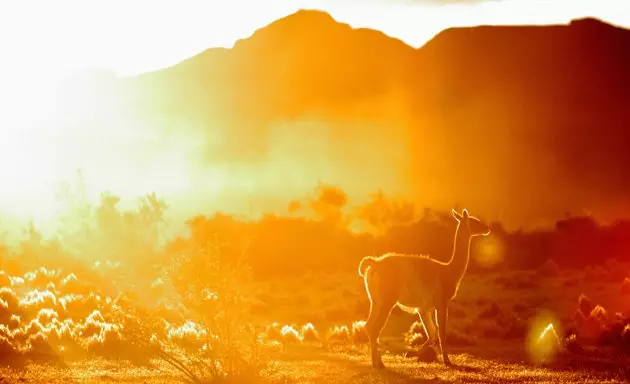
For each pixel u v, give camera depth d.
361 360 81.81
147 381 67.88
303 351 89.19
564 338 93.94
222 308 64.94
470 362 78.69
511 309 140.50
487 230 76.31
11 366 78.56
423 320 78.06
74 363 81.25
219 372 65.94
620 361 81.38
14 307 112.75
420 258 75.12
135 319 68.00
